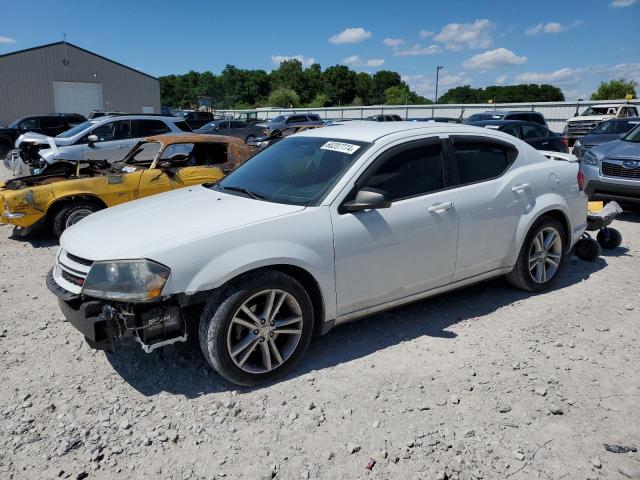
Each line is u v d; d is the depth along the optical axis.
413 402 3.19
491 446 2.79
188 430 2.95
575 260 6.04
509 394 3.27
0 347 3.95
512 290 5.04
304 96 111.50
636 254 6.31
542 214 4.73
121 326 3.12
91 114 23.98
